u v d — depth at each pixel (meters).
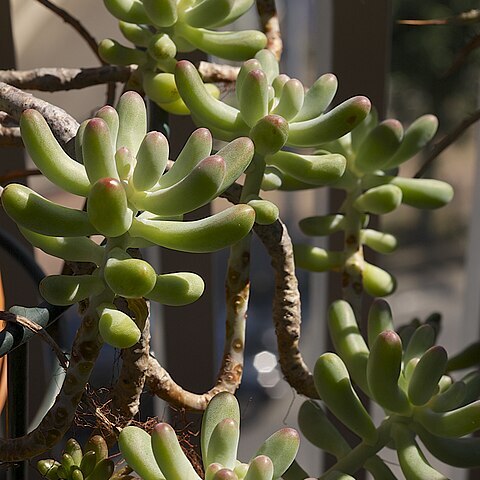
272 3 0.57
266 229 0.50
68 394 0.46
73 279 0.45
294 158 0.50
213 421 0.46
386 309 0.52
